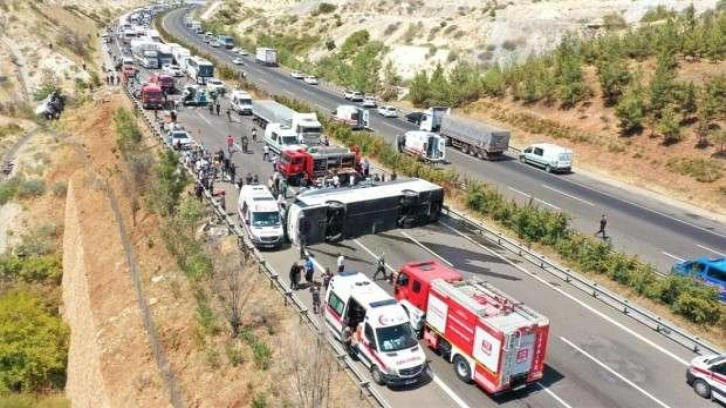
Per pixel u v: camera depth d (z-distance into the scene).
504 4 127.56
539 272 33.72
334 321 25.50
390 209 38.22
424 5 142.88
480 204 42.25
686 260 36.19
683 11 91.75
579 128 61.22
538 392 22.98
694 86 54.81
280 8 196.38
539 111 67.19
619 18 97.50
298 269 29.55
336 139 60.91
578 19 103.50
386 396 22.28
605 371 24.58
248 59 121.56
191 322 28.48
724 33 63.84
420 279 25.66
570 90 64.62
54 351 35.31
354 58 117.75
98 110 73.94
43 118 80.88
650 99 56.41
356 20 138.38
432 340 25.14
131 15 176.50
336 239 36.50
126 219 42.72
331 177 45.69
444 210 42.00
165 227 37.66
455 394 22.61
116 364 28.58
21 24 115.19
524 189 48.91
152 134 55.88
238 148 55.31
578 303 30.23
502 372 21.52
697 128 52.75
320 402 20.22
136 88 76.94
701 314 28.16
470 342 22.84
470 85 77.94
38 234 51.47
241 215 37.38
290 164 45.41
